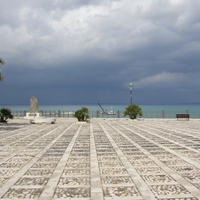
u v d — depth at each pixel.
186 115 29.61
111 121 28.36
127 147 10.26
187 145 10.64
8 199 4.75
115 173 6.46
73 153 9.06
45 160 7.95
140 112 30.31
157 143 11.25
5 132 16.55
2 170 6.79
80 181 5.81
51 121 25.36
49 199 4.74
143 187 5.37
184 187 5.34
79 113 25.75
